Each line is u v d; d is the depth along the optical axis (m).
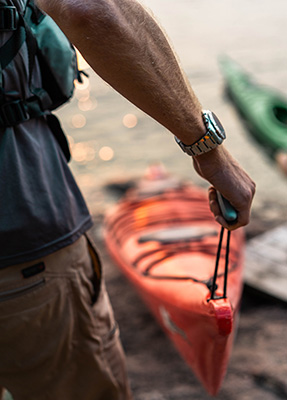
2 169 0.99
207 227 2.57
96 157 5.62
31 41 0.96
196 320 1.44
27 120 1.02
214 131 0.87
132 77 0.78
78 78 1.18
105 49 0.76
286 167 3.95
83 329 1.15
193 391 2.01
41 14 1.01
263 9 15.43
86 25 0.74
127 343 2.39
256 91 6.76
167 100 0.82
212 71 8.80
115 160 5.48
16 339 1.08
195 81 8.27
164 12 16.28
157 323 2.53
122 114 7.15
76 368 1.18
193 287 1.58
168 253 2.22
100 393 1.24
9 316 1.05
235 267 2.11
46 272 1.07
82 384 1.20
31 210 1.02
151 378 2.12
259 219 3.71
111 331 1.25
